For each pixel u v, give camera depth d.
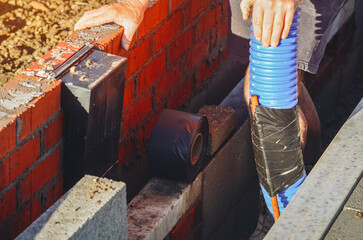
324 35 4.41
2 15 4.57
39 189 3.30
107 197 2.80
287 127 3.94
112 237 2.91
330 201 3.03
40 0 4.75
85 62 3.44
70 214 2.70
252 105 3.92
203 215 4.58
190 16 4.64
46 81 3.24
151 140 4.03
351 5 6.31
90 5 4.77
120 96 3.57
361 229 2.91
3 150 2.94
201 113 4.57
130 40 3.83
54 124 3.28
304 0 4.23
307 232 2.87
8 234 3.13
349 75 6.88
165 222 3.91
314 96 6.12
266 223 4.81
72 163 3.45
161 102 4.56
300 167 4.10
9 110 3.01
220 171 4.63
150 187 4.09
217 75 5.32
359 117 3.55
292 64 3.86
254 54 3.88
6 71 4.05
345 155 3.29
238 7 4.59
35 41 4.34
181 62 4.70
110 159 3.71
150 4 4.11
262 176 4.12
